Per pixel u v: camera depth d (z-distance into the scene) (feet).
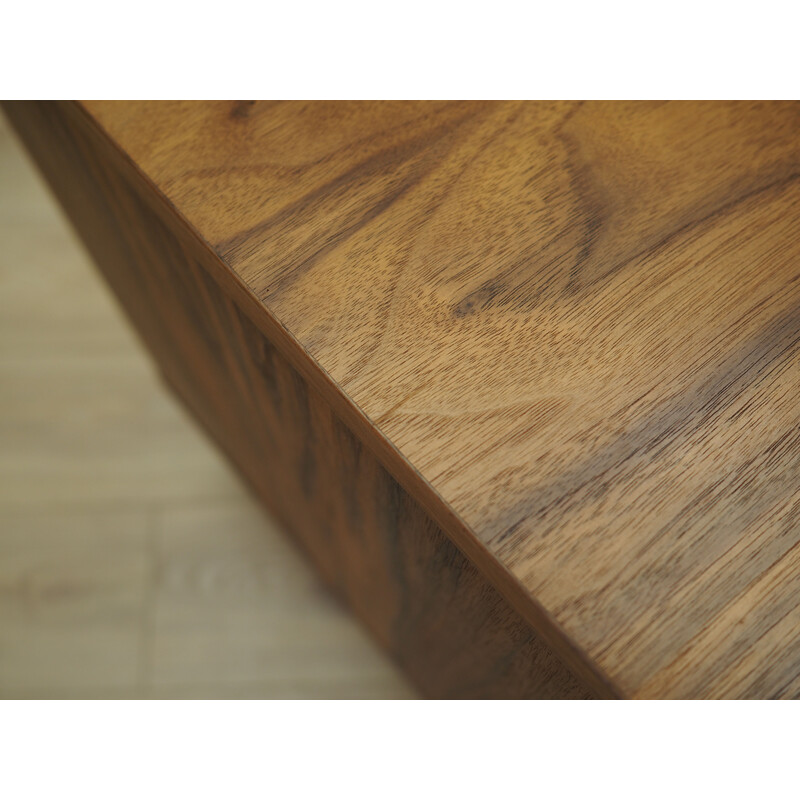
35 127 1.47
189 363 1.82
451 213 0.96
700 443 0.82
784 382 0.84
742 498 0.79
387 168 1.00
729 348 0.87
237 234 0.95
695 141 1.00
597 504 0.79
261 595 2.36
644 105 1.04
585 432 0.82
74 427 2.56
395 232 0.95
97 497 2.48
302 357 0.89
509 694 1.29
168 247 1.17
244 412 1.57
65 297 2.74
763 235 0.93
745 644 0.74
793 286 0.90
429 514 0.89
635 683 0.74
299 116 1.04
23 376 2.62
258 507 2.46
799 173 0.98
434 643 1.52
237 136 1.02
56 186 1.78
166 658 2.31
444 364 0.86
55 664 2.30
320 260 0.93
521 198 0.97
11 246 2.81
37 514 2.45
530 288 0.91
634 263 0.92
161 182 0.99
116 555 2.41
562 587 0.77
